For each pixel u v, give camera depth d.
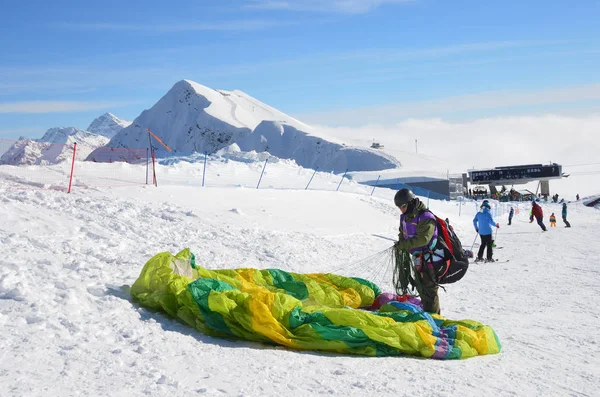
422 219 6.56
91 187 16.66
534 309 8.59
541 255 17.25
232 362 4.61
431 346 5.48
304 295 7.30
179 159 34.16
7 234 8.84
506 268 14.09
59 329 4.66
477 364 5.36
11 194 12.86
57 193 14.14
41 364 3.89
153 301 5.76
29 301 5.08
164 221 13.73
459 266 6.56
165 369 4.17
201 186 20.84
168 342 4.91
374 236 18.66
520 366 5.40
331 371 4.66
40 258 7.31
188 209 15.77
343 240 16.73
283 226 16.84
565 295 9.97
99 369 3.94
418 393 4.27
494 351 5.83
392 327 5.54
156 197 16.67
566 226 32.16
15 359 3.90
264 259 11.97
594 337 6.85
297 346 5.32
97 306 5.48
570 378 5.10
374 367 4.91
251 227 15.57
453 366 5.21
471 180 101.81
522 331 7.02
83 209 12.80
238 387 3.95
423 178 75.56
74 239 9.78
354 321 5.52
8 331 4.44
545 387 4.76
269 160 36.81
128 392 3.57
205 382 4.00
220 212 16.52
